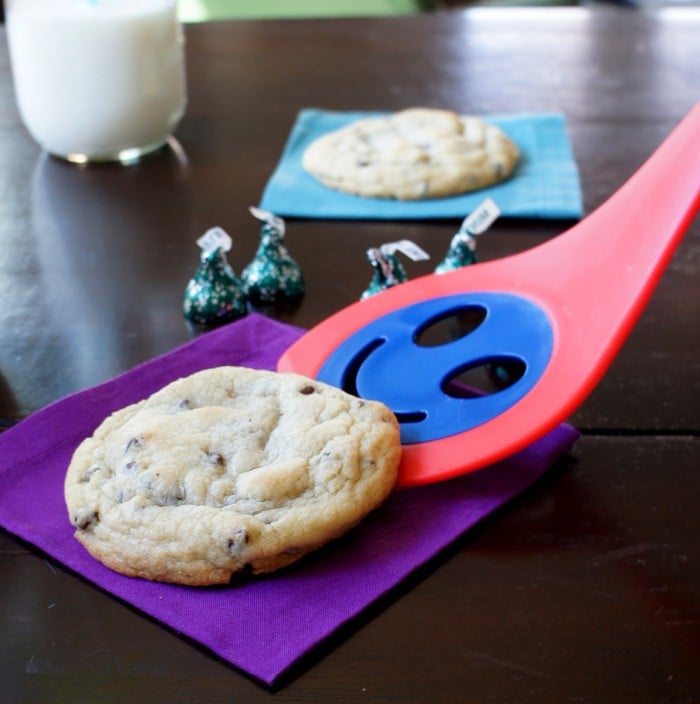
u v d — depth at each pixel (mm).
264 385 471
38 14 667
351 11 1157
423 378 488
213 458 440
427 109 743
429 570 433
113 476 444
